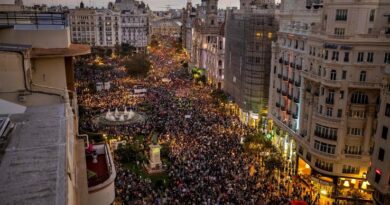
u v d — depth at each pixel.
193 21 190.75
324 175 56.28
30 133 8.41
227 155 63.91
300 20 73.94
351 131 54.12
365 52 51.59
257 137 68.19
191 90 125.38
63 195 5.79
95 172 19.47
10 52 15.17
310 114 59.41
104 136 71.50
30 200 5.57
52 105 11.39
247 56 89.25
